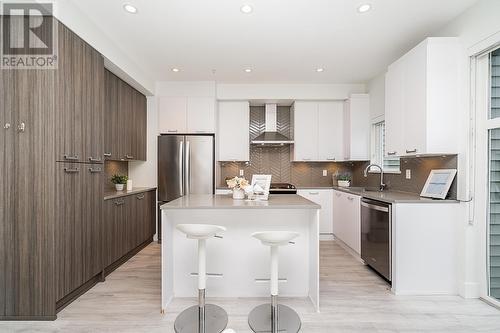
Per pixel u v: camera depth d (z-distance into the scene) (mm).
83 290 2555
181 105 4430
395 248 2547
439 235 2539
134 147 4004
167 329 1996
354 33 2822
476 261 2434
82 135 2457
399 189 3572
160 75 4168
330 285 2756
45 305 2109
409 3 2303
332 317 2146
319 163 5066
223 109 4699
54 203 2119
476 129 2404
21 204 2115
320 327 2008
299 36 2895
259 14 2475
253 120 5066
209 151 4309
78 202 2402
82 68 2457
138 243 3768
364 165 4578
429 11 2426
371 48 3186
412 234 2543
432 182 2805
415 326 2020
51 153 2107
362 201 3303
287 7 2363
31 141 2109
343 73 4062
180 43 3064
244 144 4691
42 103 2104
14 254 2119
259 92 4578
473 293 2436
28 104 2105
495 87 2309
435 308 2277
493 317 2137
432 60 2508
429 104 2514
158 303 2383
